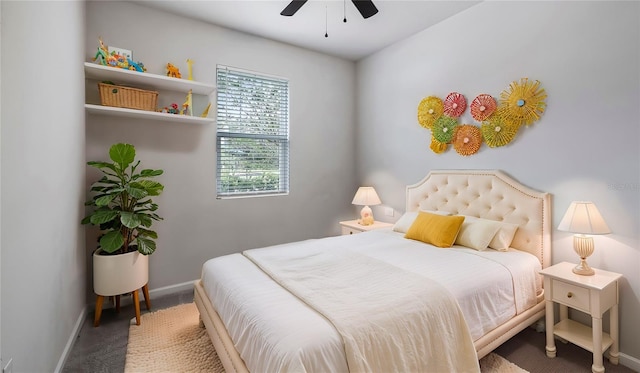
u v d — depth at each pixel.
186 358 1.92
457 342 1.52
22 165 1.27
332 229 4.06
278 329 1.25
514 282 1.98
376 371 1.23
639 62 1.85
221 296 1.78
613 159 1.97
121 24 2.66
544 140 2.32
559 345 2.10
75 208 2.15
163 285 2.94
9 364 1.14
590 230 1.83
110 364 1.88
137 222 2.22
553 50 2.25
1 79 1.11
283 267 1.97
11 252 1.17
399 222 3.12
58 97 1.75
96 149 2.60
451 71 2.98
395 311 1.40
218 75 3.19
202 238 3.13
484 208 2.67
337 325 1.26
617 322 1.91
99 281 2.27
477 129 2.75
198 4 2.75
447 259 2.15
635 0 1.87
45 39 1.55
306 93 3.78
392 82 3.64
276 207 3.60
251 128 3.43
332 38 3.46
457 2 2.72
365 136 4.07
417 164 3.37
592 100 2.06
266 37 3.42
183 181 3.01
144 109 2.62
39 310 1.45
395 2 2.71
